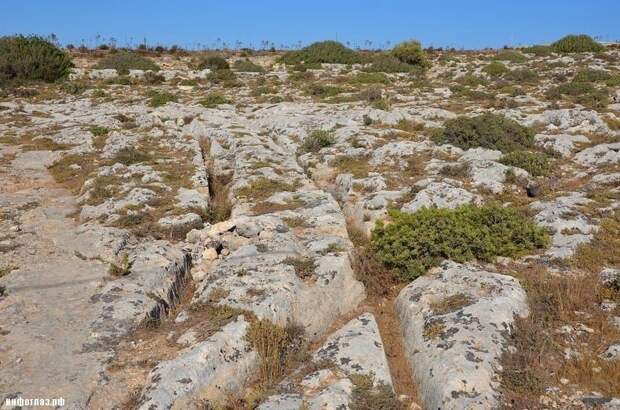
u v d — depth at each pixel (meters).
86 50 55.78
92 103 30.34
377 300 9.59
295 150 18.81
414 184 14.03
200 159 17.41
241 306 8.28
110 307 8.53
